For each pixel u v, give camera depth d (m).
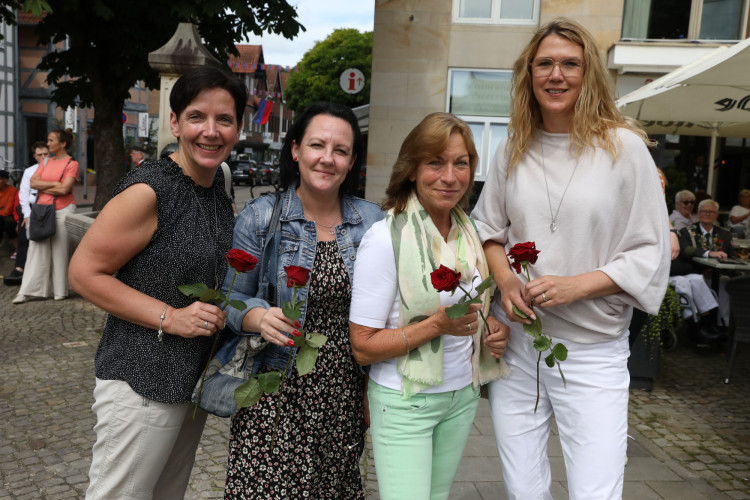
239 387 1.85
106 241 1.92
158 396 2.00
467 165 2.05
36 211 7.41
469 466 3.63
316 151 2.08
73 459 3.63
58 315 7.05
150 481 2.10
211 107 2.00
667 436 4.32
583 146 2.05
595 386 2.08
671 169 10.28
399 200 2.13
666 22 10.53
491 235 2.26
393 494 2.07
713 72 4.81
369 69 38.34
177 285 2.02
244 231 2.11
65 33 10.79
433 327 1.95
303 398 2.08
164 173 2.02
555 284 1.96
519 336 2.23
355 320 2.05
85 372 5.20
